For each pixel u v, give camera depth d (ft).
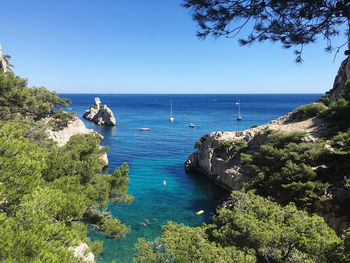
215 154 148.56
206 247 37.29
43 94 208.13
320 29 19.25
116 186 74.64
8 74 151.74
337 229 60.64
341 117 109.09
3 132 29.01
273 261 39.91
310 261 30.81
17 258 18.56
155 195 123.65
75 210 42.11
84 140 114.01
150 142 265.13
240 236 42.16
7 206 24.44
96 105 463.42
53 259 19.95
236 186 119.96
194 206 110.83
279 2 17.61
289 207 46.32
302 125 122.62
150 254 43.73
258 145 128.16
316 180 76.54
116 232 62.44
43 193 28.96
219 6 19.06
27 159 27.07
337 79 162.50
